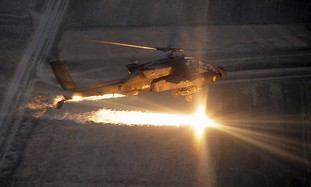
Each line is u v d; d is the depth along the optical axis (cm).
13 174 6631
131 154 6894
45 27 10462
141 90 5931
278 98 8038
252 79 8594
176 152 6900
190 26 10431
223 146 6988
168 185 6362
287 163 6644
